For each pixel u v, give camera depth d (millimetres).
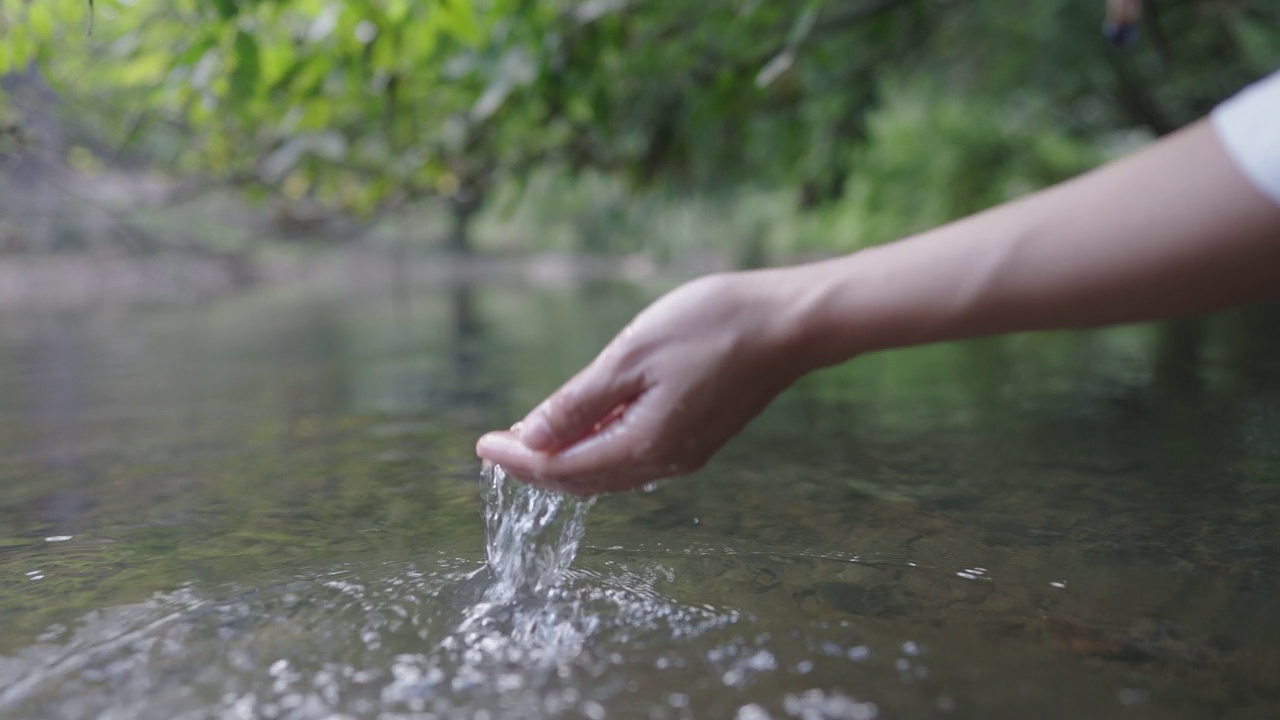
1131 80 7203
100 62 2830
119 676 774
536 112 3549
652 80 3467
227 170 3736
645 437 723
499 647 815
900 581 985
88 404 2555
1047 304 557
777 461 1659
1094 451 1643
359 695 732
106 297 7961
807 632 840
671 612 892
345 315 6367
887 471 1553
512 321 5641
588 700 714
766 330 675
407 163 3713
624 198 4980
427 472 1612
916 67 6688
